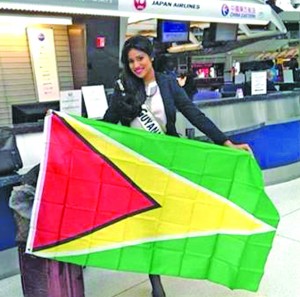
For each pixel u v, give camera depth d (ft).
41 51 16.79
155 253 7.48
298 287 9.16
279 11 20.25
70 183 7.01
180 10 13.70
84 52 16.99
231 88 19.45
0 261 10.00
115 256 7.32
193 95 17.56
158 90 7.95
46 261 7.22
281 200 14.57
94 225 7.18
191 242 7.55
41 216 7.01
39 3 11.07
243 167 7.50
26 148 10.02
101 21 16.89
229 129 14.69
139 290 9.22
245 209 7.57
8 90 16.07
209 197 7.49
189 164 7.39
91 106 11.90
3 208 10.00
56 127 6.93
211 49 24.00
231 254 7.64
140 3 12.73
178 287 9.27
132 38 7.79
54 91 17.30
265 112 16.10
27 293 7.54
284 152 16.93
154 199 7.36
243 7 15.87
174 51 23.38
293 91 17.87
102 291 9.22
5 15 14.03
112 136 7.10
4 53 15.89
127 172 7.19
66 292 7.36
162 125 8.00
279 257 10.48
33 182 7.28
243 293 8.98
